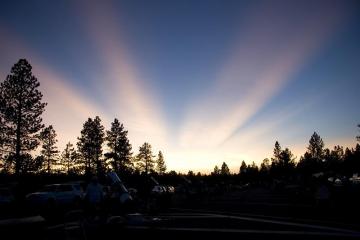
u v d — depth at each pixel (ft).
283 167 358.43
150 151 280.51
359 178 88.02
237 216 55.93
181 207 77.46
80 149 196.85
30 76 125.18
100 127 199.52
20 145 122.01
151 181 76.84
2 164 121.39
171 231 40.09
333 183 89.40
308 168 270.05
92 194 38.58
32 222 18.02
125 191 56.24
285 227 42.70
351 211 61.57
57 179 156.25
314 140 328.70
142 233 38.58
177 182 171.01
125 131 219.20
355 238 34.78
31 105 123.85
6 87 122.72
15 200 78.79
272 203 88.33
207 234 38.17
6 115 119.55
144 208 64.18
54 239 26.32
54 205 79.36
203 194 112.16
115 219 38.14
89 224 36.17
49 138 184.96
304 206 76.18
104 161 201.67
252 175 469.98
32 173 133.39
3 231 16.99
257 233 38.50
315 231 39.19
